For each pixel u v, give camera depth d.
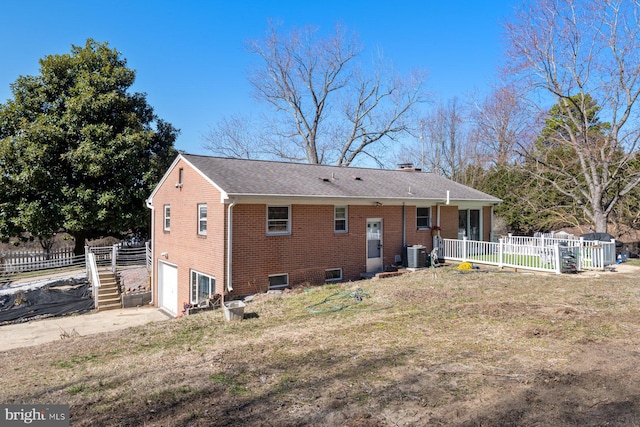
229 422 4.51
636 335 7.17
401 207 17.92
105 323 14.72
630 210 25.39
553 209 26.98
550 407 4.55
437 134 40.34
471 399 4.84
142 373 6.32
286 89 39.16
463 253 17.67
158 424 4.53
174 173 17.25
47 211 21.42
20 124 21.66
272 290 14.07
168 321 10.52
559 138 24.11
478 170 34.88
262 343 7.59
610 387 5.01
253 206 13.99
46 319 15.41
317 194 14.89
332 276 15.97
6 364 7.48
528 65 22.81
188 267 15.90
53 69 23.23
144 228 25.98
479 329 7.87
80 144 21.91
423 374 5.69
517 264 15.85
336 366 6.15
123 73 24.66
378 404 4.82
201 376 6.00
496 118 26.72
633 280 12.73
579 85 21.78
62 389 5.82
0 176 20.12
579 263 14.78
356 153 40.53
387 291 11.99
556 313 8.85
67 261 23.19
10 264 21.30
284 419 4.54
